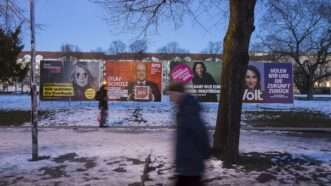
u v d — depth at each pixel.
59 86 31.16
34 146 12.41
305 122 24.28
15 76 38.69
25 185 9.68
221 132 12.06
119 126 21.86
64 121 23.77
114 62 31.06
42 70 31.12
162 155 12.95
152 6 14.55
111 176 10.41
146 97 31.30
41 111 28.11
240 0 11.52
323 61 57.25
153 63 31.25
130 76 31.16
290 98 31.22
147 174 10.46
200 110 6.30
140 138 17.11
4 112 28.33
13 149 14.50
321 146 15.57
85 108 30.12
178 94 6.34
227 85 12.12
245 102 31.05
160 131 19.83
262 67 31.05
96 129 20.58
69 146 14.93
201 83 30.98
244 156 12.68
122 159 12.39
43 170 11.15
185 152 6.15
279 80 31.17
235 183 9.70
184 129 6.17
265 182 9.84
